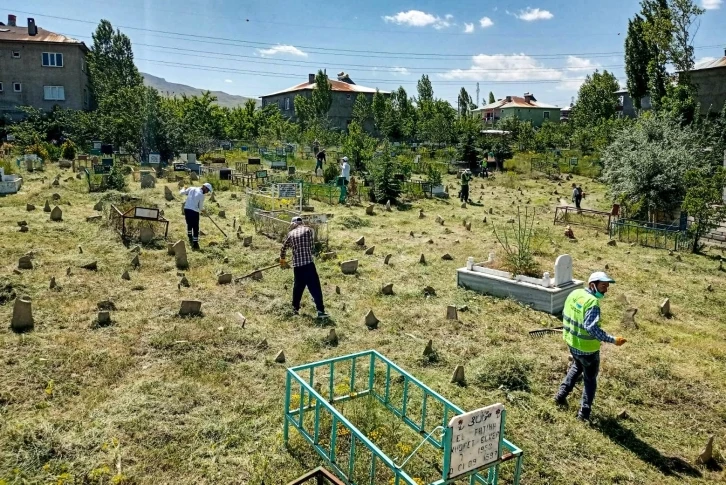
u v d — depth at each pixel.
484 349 7.79
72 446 4.88
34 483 4.38
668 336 8.77
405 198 22.83
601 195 26.91
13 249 10.73
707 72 42.75
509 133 46.31
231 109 56.88
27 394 5.71
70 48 45.19
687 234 15.60
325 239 13.67
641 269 13.17
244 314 8.54
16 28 47.09
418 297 9.91
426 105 57.31
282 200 17.03
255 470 4.79
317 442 4.84
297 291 8.62
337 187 20.69
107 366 6.42
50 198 16.34
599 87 55.47
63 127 37.97
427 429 5.51
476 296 10.19
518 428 5.79
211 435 5.27
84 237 12.25
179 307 8.50
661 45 35.62
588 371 5.95
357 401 5.87
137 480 4.57
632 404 6.57
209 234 13.73
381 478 4.74
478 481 4.66
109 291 8.95
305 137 44.16
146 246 11.91
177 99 50.84
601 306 10.22
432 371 7.00
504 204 23.25
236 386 6.23
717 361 7.89
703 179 15.84
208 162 29.91
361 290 10.12
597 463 5.31
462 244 14.60
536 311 9.59
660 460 5.43
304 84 72.56
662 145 19.25
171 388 6.04
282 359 6.98
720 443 5.84
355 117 59.97
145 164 28.28
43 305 8.04
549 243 15.58
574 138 45.06
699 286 11.88
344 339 7.86
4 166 21.20
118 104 32.00
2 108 44.25
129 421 5.33
